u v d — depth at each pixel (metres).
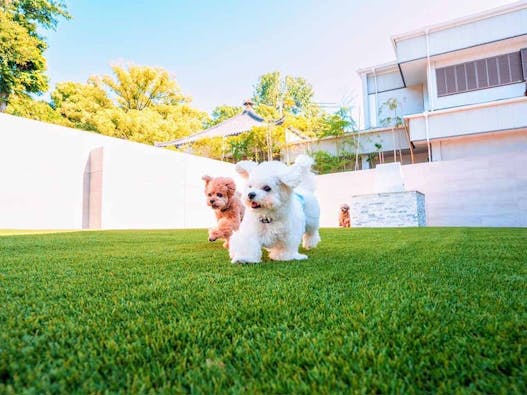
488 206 8.08
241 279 1.49
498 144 9.61
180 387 0.57
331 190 10.33
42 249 2.71
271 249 2.34
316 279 1.48
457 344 0.73
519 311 0.96
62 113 15.27
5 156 7.38
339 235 4.23
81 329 0.85
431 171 8.73
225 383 0.59
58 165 8.15
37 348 0.73
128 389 0.57
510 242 3.06
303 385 0.57
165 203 9.55
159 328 0.86
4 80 11.66
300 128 14.95
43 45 12.74
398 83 13.04
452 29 9.95
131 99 19.66
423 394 0.55
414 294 1.19
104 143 9.01
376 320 0.90
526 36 9.20
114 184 8.54
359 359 0.67
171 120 18.11
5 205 7.34
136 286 1.35
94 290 1.28
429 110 10.48
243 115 16.28
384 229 5.71
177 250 2.67
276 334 0.82
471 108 9.24
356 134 12.25
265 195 2.09
